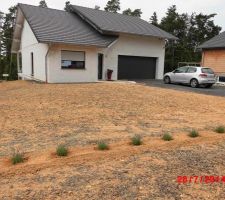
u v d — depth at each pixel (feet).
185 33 202.69
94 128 26.40
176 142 21.80
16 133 24.98
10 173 16.16
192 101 42.91
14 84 70.49
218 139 22.93
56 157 18.70
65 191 14.02
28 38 81.71
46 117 30.83
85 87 54.65
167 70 154.61
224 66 82.17
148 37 87.61
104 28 77.71
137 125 27.76
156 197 13.52
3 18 187.83
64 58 70.08
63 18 82.58
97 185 14.66
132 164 17.40
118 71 84.64
